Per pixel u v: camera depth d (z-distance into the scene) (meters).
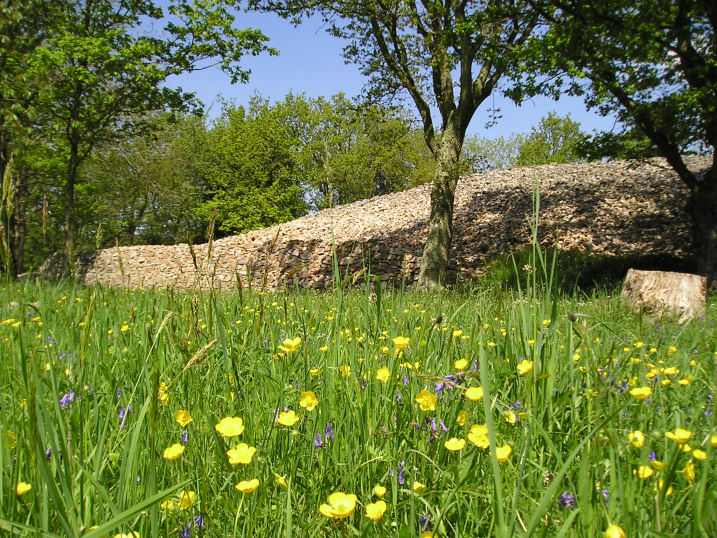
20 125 17.33
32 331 3.21
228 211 44.81
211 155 46.16
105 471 1.75
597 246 20.05
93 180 26.84
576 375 2.29
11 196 2.05
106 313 3.52
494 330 2.76
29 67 17.73
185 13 18.89
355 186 41.91
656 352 3.03
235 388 2.04
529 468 1.63
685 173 15.06
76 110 19.20
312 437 1.89
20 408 2.05
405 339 2.02
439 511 1.42
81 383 1.80
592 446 1.58
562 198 24.73
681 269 15.23
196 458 1.74
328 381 2.21
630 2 12.11
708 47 13.59
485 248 21.39
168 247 24.12
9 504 1.39
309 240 20.92
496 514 1.28
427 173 42.75
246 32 19.12
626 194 23.95
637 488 1.47
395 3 14.52
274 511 1.55
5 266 2.09
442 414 1.97
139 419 1.52
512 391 2.23
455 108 15.92
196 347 2.13
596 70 13.05
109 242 33.28
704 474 1.22
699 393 2.30
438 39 15.31
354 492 1.60
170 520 1.46
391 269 19.94
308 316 3.79
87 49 17.94
